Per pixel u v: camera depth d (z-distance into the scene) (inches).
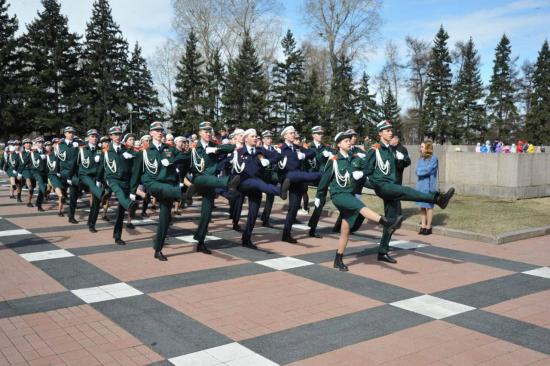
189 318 211.9
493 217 460.1
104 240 376.5
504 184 601.9
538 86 2370.8
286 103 1518.2
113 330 198.4
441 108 2001.7
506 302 236.7
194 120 1552.7
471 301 237.5
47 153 528.1
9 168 660.1
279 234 411.5
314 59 1729.8
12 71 1734.7
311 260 317.1
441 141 2036.2
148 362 170.2
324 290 252.7
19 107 1691.7
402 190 288.2
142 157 318.3
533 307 230.1
